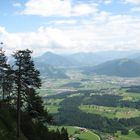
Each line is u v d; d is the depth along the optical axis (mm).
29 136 63719
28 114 61281
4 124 57750
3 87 51688
